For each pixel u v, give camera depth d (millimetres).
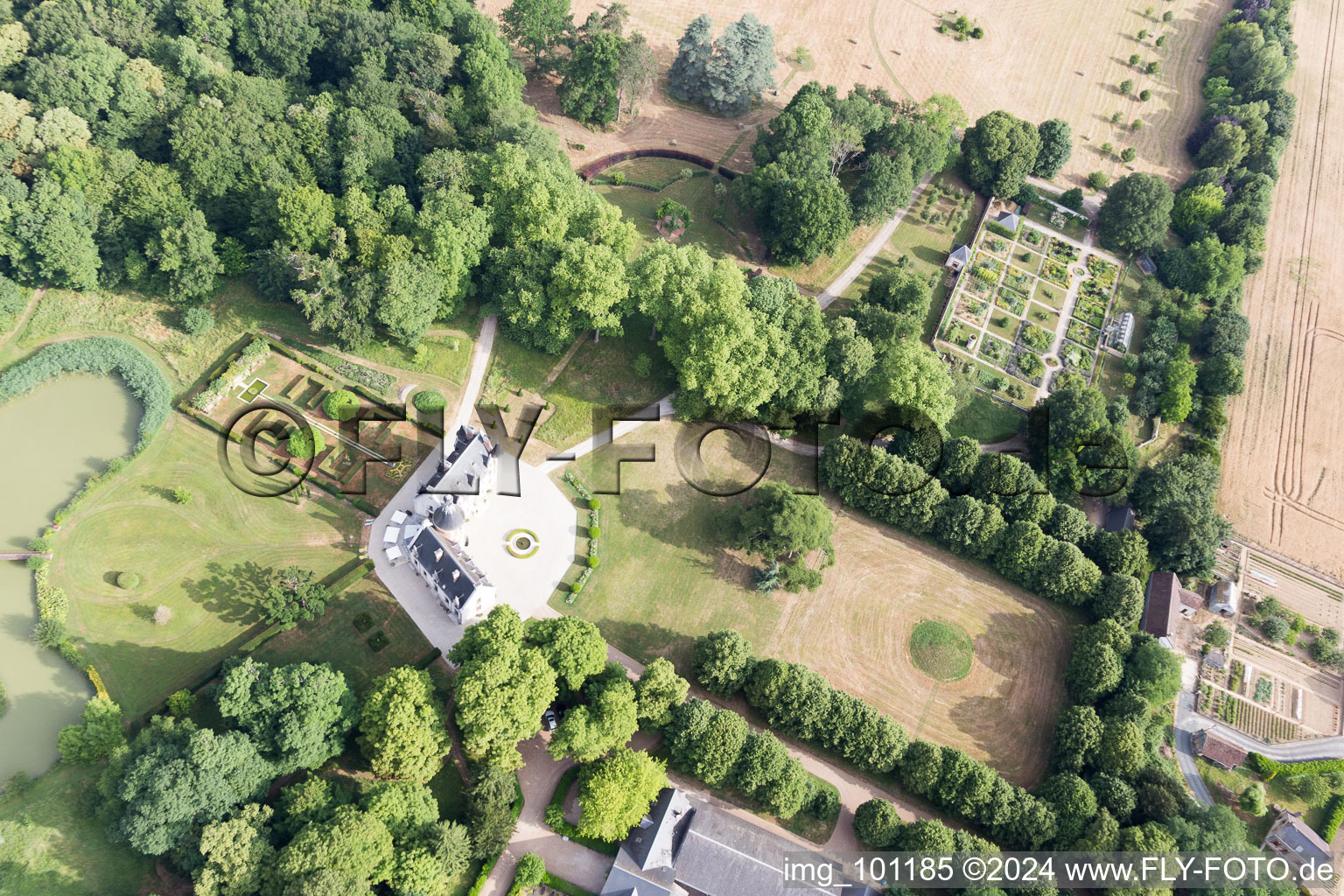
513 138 149625
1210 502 136750
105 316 131250
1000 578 128750
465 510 116875
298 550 115188
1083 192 189000
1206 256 169750
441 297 133875
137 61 138875
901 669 118125
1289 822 106312
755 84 185250
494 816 92562
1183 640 126062
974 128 177375
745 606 120875
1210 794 111562
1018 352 157750
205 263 128750
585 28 175250
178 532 114188
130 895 87250
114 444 121188
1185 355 158250
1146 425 152000
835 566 126562
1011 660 120938
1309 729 119125
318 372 131000
